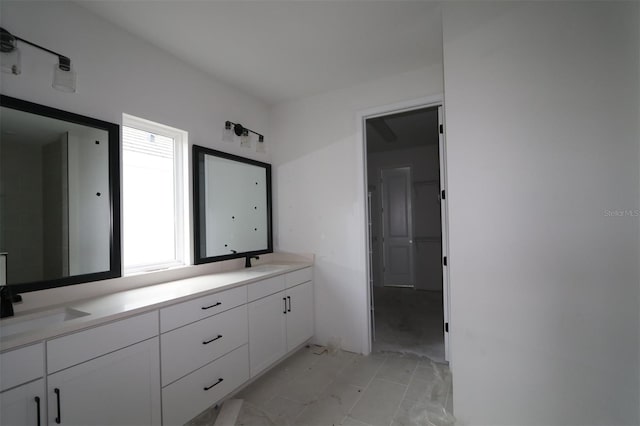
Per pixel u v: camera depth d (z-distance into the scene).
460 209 1.65
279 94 2.93
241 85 2.71
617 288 1.33
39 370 1.12
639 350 1.30
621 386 1.33
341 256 2.79
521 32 1.52
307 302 2.80
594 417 1.37
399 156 5.23
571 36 1.42
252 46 2.11
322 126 2.91
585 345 1.39
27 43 1.40
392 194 5.32
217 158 2.54
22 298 1.43
